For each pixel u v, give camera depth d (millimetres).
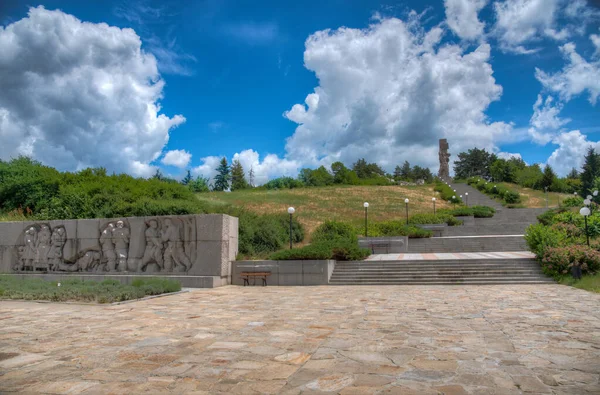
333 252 17969
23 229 19406
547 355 5555
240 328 7699
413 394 4191
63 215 24562
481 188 63594
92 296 11719
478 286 14445
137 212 22922
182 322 8383
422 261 17031
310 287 15414
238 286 16062
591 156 55812
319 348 6105
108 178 29297
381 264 17250
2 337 7074
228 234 16828
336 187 62625
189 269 16484
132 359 5629
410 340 6523
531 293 12133
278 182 70188
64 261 18375
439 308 9750
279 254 16828
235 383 4621
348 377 4770
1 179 31203
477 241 27266
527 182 67188
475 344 6211
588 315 8461
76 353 5980
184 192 28094
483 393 4195
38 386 4582
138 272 17078
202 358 5652
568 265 14273
